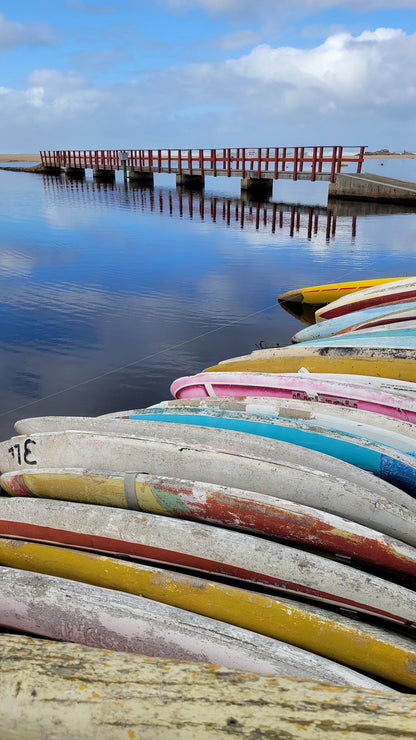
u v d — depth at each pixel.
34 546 1.99
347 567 1.78
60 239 11.20
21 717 0.75
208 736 0.69
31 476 2.30
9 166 55.00
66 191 25.02
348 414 2.64
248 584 1.89
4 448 2.59
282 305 6.56
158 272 8.16
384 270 8.30
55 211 16.42
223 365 3.76
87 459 2.35
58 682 0.78
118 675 0.79
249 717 0.71
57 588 1.67
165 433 2.43
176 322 5.87
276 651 1.51
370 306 5.48
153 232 12.20
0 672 0.80
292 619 1.66
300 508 1.91
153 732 0.71
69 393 4.12
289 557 1.80
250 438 2.32
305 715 0.70
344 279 7.76
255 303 6.63
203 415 2.60
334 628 1.64
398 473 2.30
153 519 1.94
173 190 26.30
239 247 10.31
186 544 1.89
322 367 3.48
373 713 0.70
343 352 3.60
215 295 6.93
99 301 6.60
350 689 0.75
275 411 2.69
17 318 5.92
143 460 2.25
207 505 2.00
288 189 28.53
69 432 2.40
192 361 4.79
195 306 6.46
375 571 1.92
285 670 1.47
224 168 24.84
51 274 7.98
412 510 2.09
